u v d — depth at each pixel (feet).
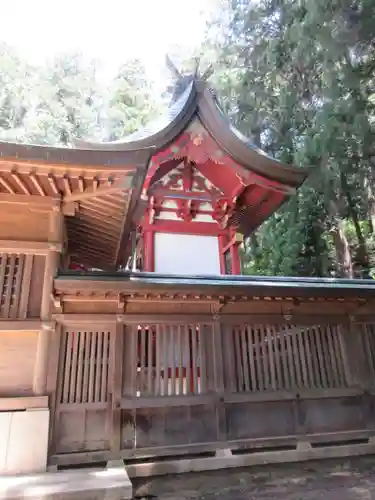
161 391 18.17
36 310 16.66
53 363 16.58
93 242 24.08
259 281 20.08
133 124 84.23
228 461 17.66
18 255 17.06
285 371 20.26
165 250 32.12
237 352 19.79
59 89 94.27
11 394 15.74
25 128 80.43
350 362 21.45
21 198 17.03
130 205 17.24
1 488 12.68
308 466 17.70
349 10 38.45
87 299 17.83
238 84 57.36
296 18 46.03
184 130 30.35
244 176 31.19
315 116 45.78
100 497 12.71
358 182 46.39
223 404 18.66
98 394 17.19
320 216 52.75
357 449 19.79
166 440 17.49
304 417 19.85
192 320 19.42
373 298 21.68
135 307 18.81
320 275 53.88
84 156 14.17
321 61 43.75
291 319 21.11
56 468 15.11
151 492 14.37
